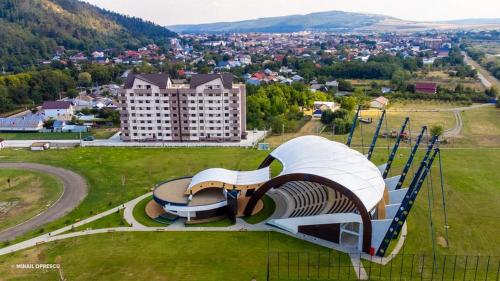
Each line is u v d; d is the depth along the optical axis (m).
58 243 74.31
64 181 105.38
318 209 81.00
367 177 76.75
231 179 88.44
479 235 75.19
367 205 69.75
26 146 137.88
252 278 63.09
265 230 78.19
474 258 67.88
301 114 174.50
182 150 130.88
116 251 71.06
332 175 73.75
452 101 199.50
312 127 159.00
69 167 115.81
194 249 71.44
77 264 67.31
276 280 62.47
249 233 77.00
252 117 160.50
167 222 81.88
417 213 84.12
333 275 63.66
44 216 85.50
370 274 63.75
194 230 78.50
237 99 135.75
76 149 133.38
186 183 94.75
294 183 96.19
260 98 173.12
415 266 65.75
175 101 136.88
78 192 98.19
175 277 63.53
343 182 72.19
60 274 63.94
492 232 76.25
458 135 144.75
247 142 139.75
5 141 143.12
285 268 65.56
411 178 104.06
